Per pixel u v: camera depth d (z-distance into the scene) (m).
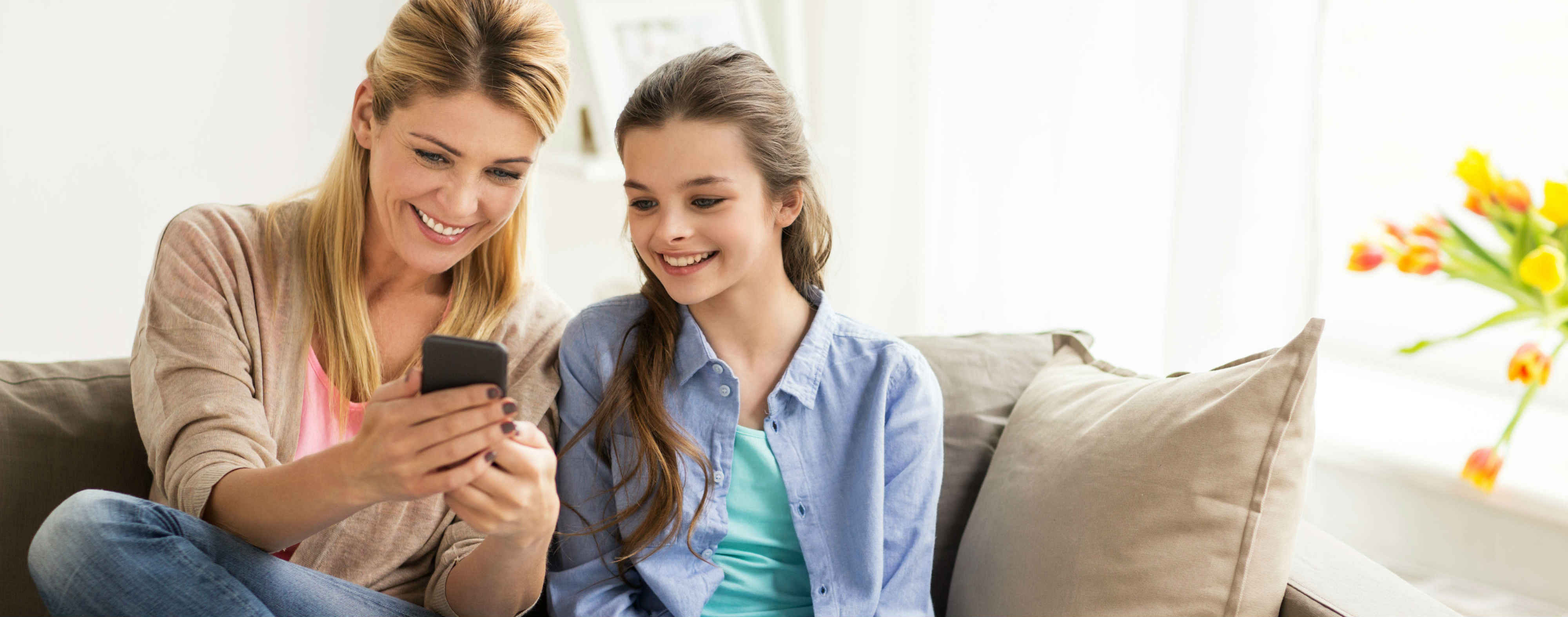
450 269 1.29
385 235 1.17
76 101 2.04
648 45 2.34
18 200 2.01
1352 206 1.92
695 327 1.16
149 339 1.10
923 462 1.16
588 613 1.08
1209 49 1.59
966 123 2.22
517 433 0.91
